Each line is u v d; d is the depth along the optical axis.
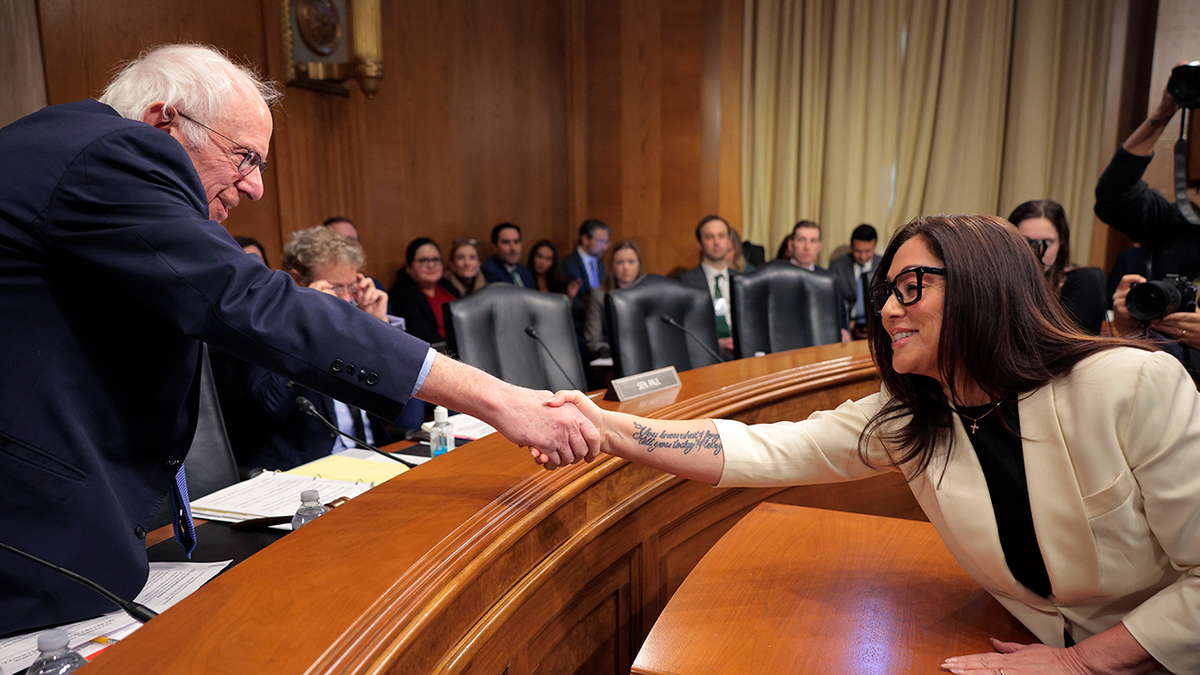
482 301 2.95
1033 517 1.04
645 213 7.18
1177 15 4.93
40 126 1.01
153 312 1.06
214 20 4.02
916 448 1.13
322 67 4.51
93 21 3.50
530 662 1.17
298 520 1.39
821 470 1.27
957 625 1.13
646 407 1.66
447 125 5.87
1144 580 1.02
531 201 6.80
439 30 5.73
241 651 0.70
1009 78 6.16
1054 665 0.98
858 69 6.45
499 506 1.09
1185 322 1.79
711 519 1.82
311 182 4.67
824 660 1.03
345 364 1.03
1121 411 0.97
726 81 6.83
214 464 2.01
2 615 0.97
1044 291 1.04
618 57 7.07
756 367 2.22
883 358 1.14
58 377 1.00
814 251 5.56
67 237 0.96
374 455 2.03
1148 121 2.15
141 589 1.10
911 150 6.45
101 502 1.03
